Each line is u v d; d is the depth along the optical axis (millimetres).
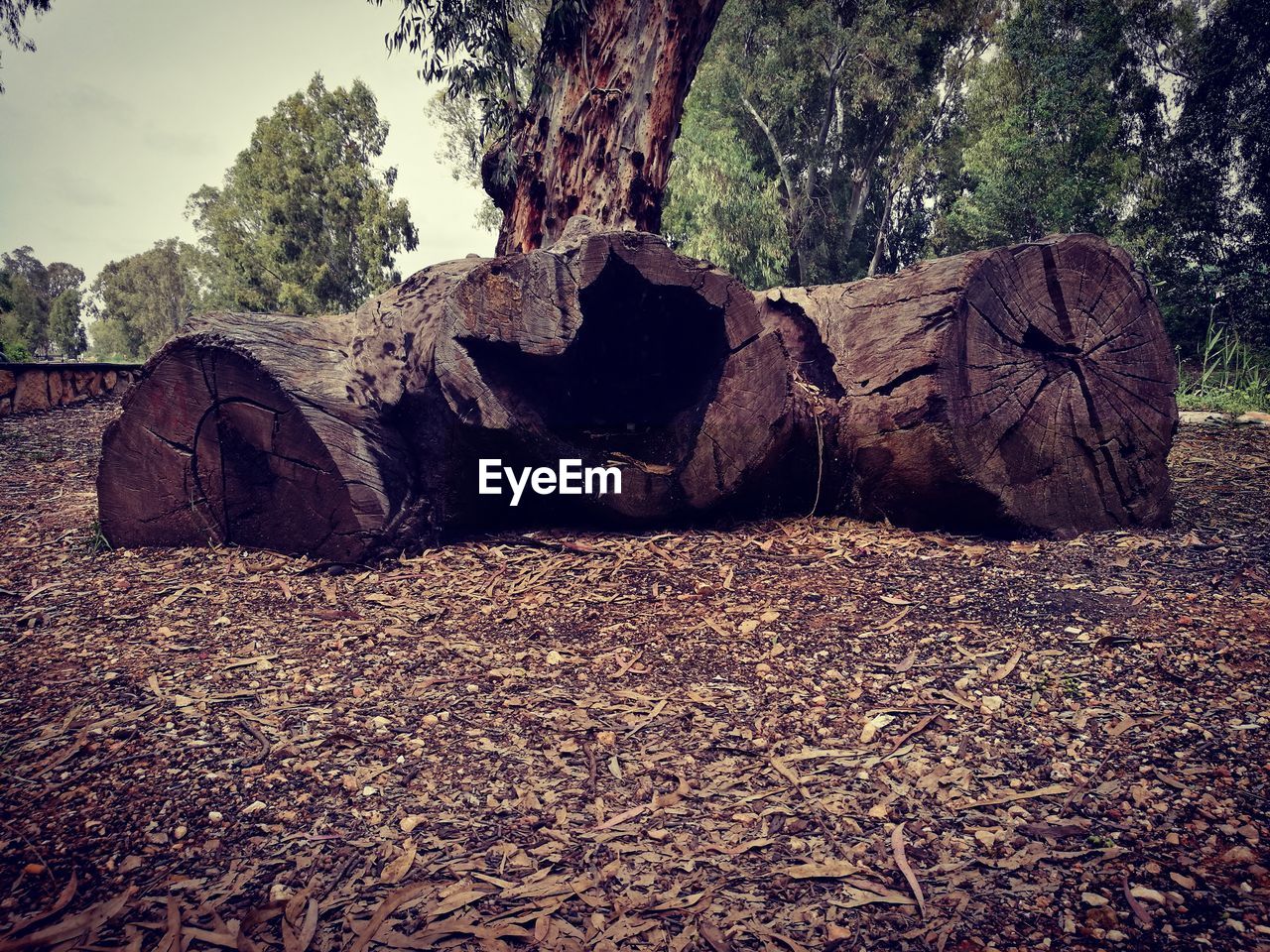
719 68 26219
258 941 1815
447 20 7426
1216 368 13008
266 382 4648
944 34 26516
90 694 3049
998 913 1889
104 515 5062
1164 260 16859
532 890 2020
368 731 2822
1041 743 2656
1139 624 3479
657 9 7184
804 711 2979
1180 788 2318
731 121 26031
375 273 40156
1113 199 18438
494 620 3867
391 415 4938
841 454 5270
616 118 7242
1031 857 2088
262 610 3953
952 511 4879
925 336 4641
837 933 1853
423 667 3355
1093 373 4883
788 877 2070
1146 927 1807
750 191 23594
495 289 4609
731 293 4949
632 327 5762
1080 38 19188
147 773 2514
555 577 4406
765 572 4398
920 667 3264
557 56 7434
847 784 2494
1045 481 4832
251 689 3117
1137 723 2705
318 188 39906
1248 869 1960
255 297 41844
